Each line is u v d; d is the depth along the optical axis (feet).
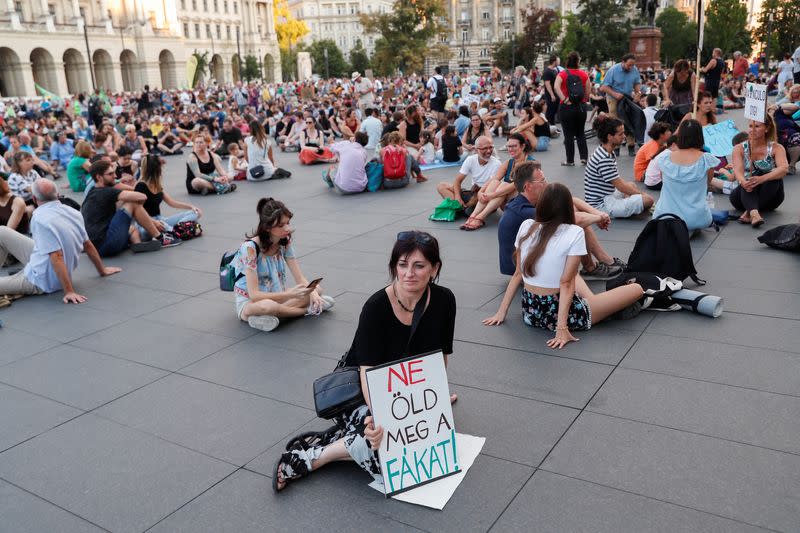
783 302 17.80
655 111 43.86
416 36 240.94
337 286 21.58
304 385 14.87
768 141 26.37
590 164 27.55
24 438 13.25
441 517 10.17
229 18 354.74
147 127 72.38
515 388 14.02
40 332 19.08
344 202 36.52
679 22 226.58
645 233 19.21
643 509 10.08
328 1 434.71
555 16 240.73
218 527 10.30
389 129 57.57
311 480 11.34
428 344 11.02
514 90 105.70
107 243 26.78
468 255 24.27
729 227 25.54
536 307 16.66
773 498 10.16
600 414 12.82
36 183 21.76
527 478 10.98
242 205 37.40
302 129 60.70
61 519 10.71
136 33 296.30
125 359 16.84
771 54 185.37
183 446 12.65
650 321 17.16
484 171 29.89
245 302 18.54
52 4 274.57
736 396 13.19
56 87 263.29
